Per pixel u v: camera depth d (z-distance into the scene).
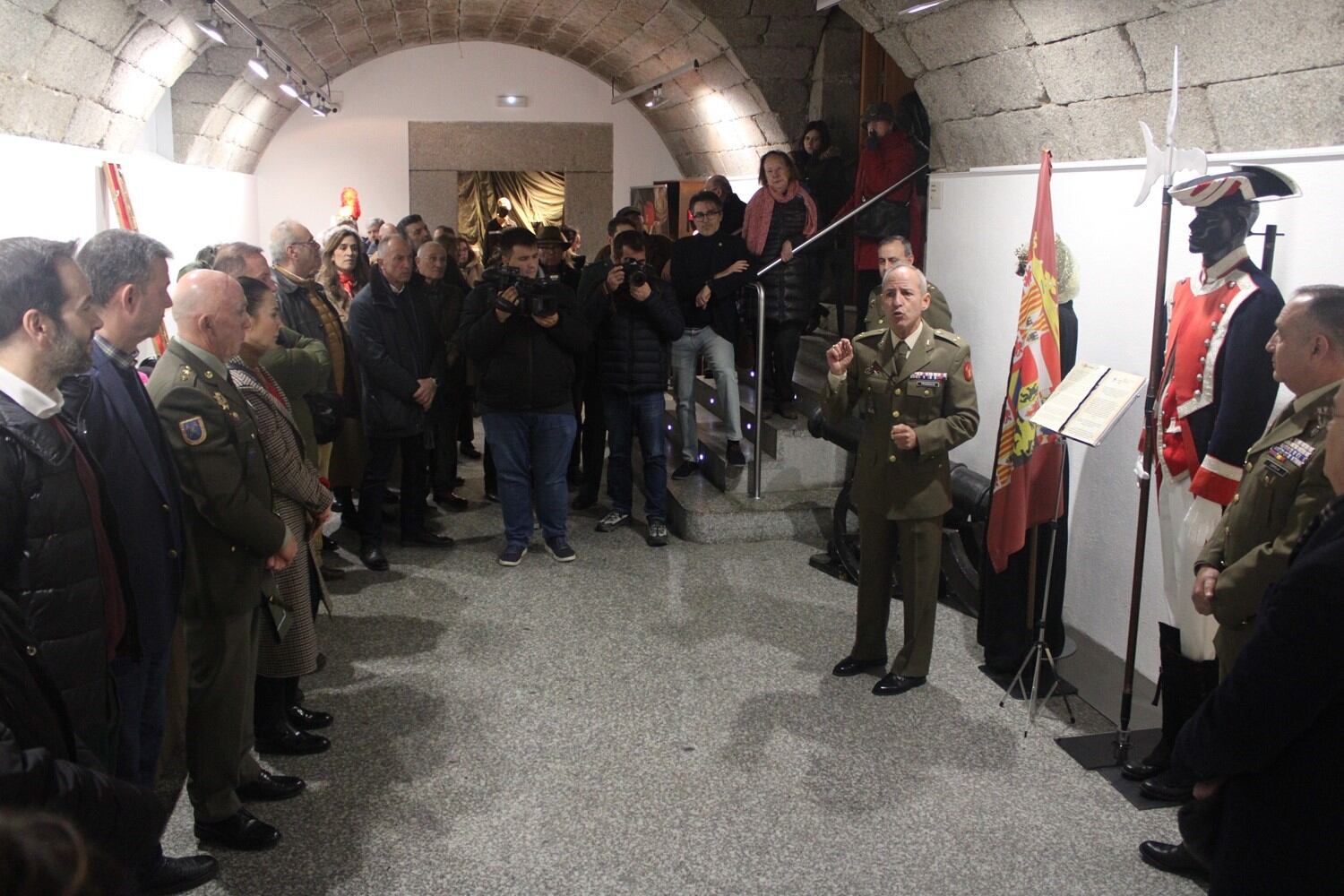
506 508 5.05
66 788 1.33
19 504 1.86
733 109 9.04
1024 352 3.38
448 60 11.44
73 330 1.90
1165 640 3.02
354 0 8.04
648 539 5.35
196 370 2.52
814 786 3.05
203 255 3.90
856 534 4.97
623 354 5.36
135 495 2.26
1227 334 2.82
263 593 2.86
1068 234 4.11
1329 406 2.28
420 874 2.61
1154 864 2.67
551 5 9.06
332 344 4.65
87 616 1.98
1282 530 2.33
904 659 3.69
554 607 4.49
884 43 4.98
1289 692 1.48
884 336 3.65
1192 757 1.65
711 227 5.68
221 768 2.64
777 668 3.88
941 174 5.18
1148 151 2.90
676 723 3.43
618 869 2.64
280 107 10.22
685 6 7.77
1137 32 3.44
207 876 2.56
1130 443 3.79
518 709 3.53
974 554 4.42
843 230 6.79
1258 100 3.12
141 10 4.84
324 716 3.38
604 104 11.85
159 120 7.57
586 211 12.04
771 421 5.85
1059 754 3.24
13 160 3.95
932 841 2.77
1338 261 2.89
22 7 3.83
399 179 11.55
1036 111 4.24
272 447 2.96
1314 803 1.52
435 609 4.45
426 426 5.26
